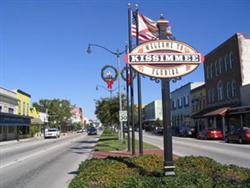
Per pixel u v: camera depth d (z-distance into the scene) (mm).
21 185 13148
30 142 51219
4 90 60438
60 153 28531
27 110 77125
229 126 48375
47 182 13742
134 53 10781
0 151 32719
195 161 12188
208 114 50656
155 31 16062
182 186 7629
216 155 22953
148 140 46688
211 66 55750
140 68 10773
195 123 67625
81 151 30406
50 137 67125
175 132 66125
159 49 10828
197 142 39562
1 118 51844
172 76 10781
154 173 10555
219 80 52469
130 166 12219
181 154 24156
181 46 10883
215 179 9242
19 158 24781
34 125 80625
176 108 85062
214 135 44656
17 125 61844
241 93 44938
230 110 44375
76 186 8438
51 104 115062
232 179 9297
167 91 10688
